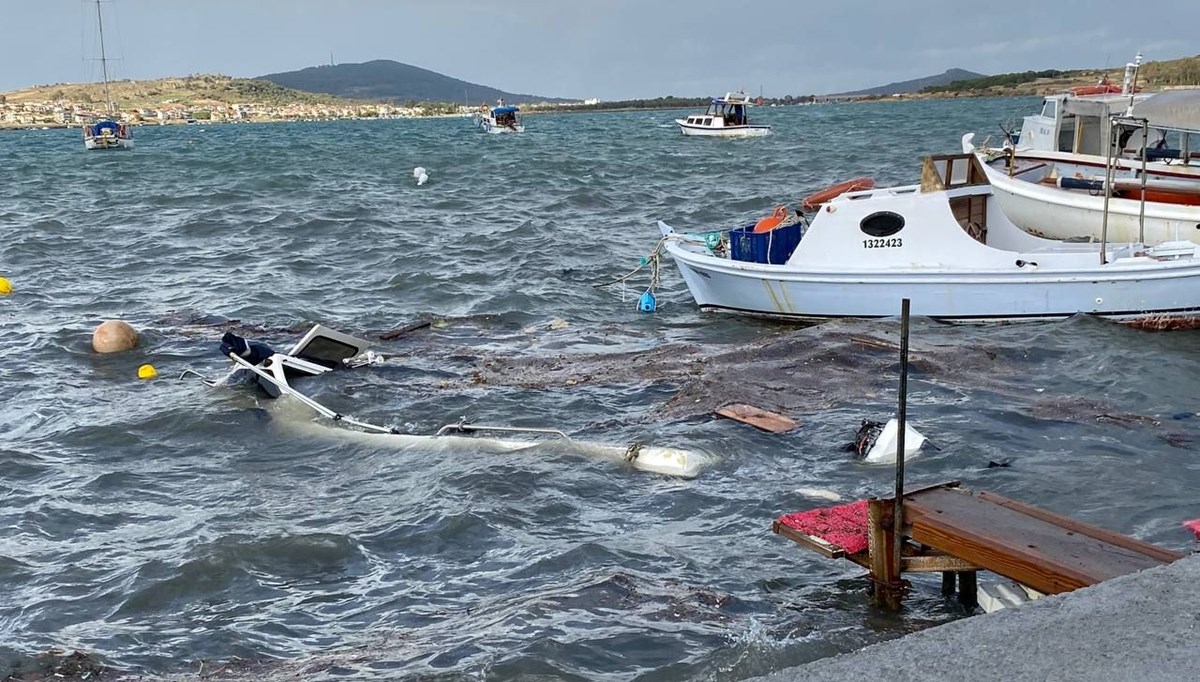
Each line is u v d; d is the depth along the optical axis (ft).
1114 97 76.28
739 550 29.25
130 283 75.87
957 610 25.34
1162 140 76.59
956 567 23.89
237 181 160.66
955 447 36.58
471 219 109.40
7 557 29.84
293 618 26.11
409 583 27.89
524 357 52.06
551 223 103.81
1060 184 73.05
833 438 38.29
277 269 80.84
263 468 37.32
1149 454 35.83
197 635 25.26
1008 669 12.94
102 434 41.09
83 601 27.17
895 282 55.77
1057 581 21.06
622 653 23.56
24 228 106.73
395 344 55.47
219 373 50.60
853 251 57.16
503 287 70.74
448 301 67.87
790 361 48.75
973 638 13.76
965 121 365.20
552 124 527.81
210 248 91.97
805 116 520.83
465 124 603.67
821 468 35.53
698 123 295.07
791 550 29.17
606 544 29.71
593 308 64.95
